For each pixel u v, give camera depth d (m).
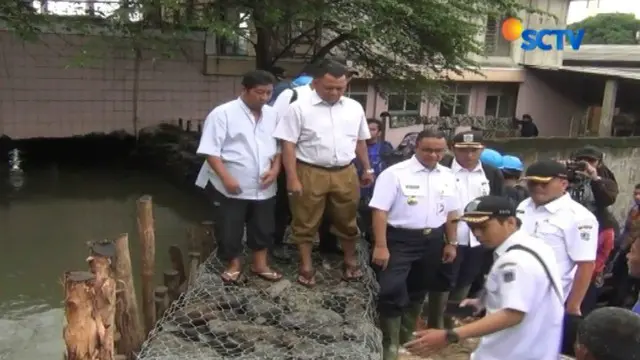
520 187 4.84
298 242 4.31
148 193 10.89
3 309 6.45
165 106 13.46
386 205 4.08
